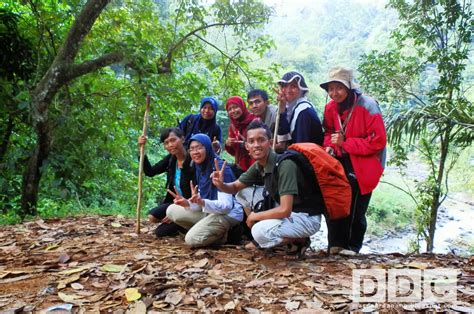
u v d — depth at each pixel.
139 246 3.77
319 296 2.59
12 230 4.64
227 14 7.62
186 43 7.96
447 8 6.39
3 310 2.37
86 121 6.87
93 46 7.52
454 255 4.02
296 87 3.93
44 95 5.84
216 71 8.76
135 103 7.40
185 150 4.13
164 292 2.60
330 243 3.88
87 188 7.00
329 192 3.28
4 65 6.38
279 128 3.94
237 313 2.36
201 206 3.52
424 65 6.93
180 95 7.48
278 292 2.66
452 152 6.72
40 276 2.94
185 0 7.58
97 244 3.86
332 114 3.98
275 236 3.33
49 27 6.83
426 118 5.79
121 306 2.42
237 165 4.48
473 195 19.47
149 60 6.57
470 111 5.90
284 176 3.18
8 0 7.09
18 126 6.97
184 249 3.68
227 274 2.97
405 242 14.68
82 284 2.77
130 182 8.62
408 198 18.50
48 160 5.98
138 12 7.76
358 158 3.67
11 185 6.39
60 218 5.51
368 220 16.25
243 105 4.36
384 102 7.05
